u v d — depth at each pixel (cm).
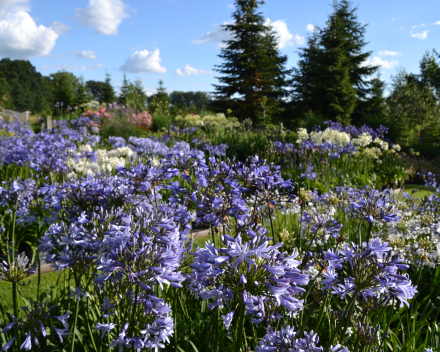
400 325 323
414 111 3105
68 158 718
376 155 1230
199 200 278
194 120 1586
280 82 4156
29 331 209
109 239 186
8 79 9381
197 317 268
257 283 176
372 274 185
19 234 496
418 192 1060
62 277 430
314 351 170
